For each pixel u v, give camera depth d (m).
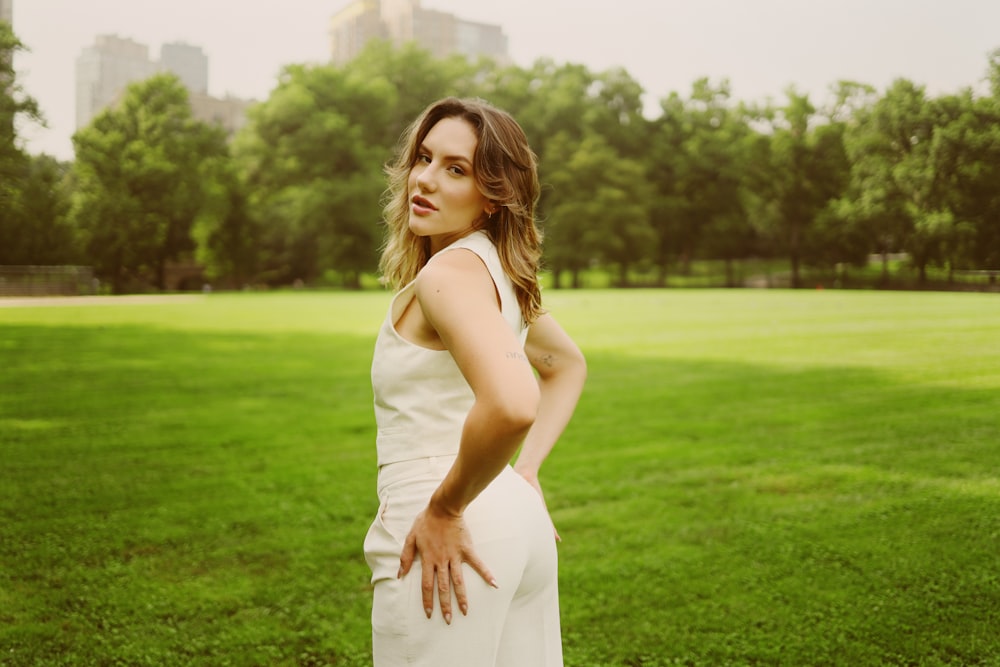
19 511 4.55
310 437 6.57
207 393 8.81
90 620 3.13
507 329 1.30
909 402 7.64
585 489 4.98
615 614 3.19
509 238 1.49
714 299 31.14
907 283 26.78
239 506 4.64
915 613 3.11
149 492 4.95
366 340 14.91
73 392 8.90
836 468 5.33
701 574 3.57
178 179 50.03
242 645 2.92
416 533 1.35
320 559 3.79
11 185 38.78
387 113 61.06
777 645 2.89
